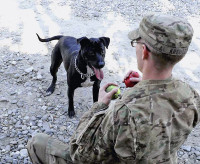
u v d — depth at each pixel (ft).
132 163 4.66
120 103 4.65
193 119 4.95
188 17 22.41
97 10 22.63
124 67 16.31
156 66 4.59
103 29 20.01
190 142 11.66
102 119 5.04
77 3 23.52
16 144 10.91
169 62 4.51
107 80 15.20
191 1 25.26
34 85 14.37
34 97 13.57
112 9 23.02
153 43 4.40
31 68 15.42
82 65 11.12
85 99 13.84
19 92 13.80
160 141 4.50
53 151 6.57
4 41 17.70
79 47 12.28
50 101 13.42
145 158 4.54
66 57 12.22
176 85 4.74
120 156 4.59
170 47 4.29
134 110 4.46
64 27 19.81
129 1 24.66
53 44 17.80
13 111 12.58
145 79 4.80
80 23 20.53
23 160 10.23
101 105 5.98
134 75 6.25
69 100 12.37
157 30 4.33
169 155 4.68
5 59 16.07
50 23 20.17
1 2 22.61
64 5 23.00
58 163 6.53
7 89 13.94
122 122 4.49
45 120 12.27
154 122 4.42
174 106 4.63
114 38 19.04
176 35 4.22
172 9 23.66
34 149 6.84
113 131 4.60
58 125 12.09
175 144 4.81
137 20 21.65
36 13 21.38
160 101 4.54
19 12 21.31
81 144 5.16
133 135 4.41
